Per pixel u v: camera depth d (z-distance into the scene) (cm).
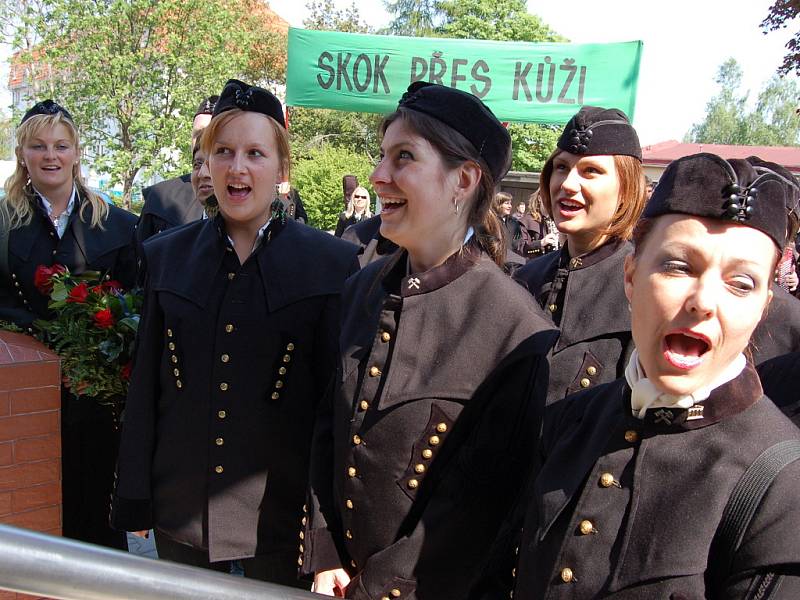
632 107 500
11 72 1886
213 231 227
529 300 171
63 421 271
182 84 1584
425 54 516
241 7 1823
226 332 215
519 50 505
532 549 132
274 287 217
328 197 1830
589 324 229
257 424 215
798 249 425
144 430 224
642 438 123
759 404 119
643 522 116
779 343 209
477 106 172
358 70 523
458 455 162
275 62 2425
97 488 285
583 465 129
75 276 295
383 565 162
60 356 257
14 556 98
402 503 164
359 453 170
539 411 164
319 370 222
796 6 1035
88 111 1558
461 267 173
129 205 1620
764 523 106
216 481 215
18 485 244
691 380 115
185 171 1570
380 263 198
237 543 215
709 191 112
